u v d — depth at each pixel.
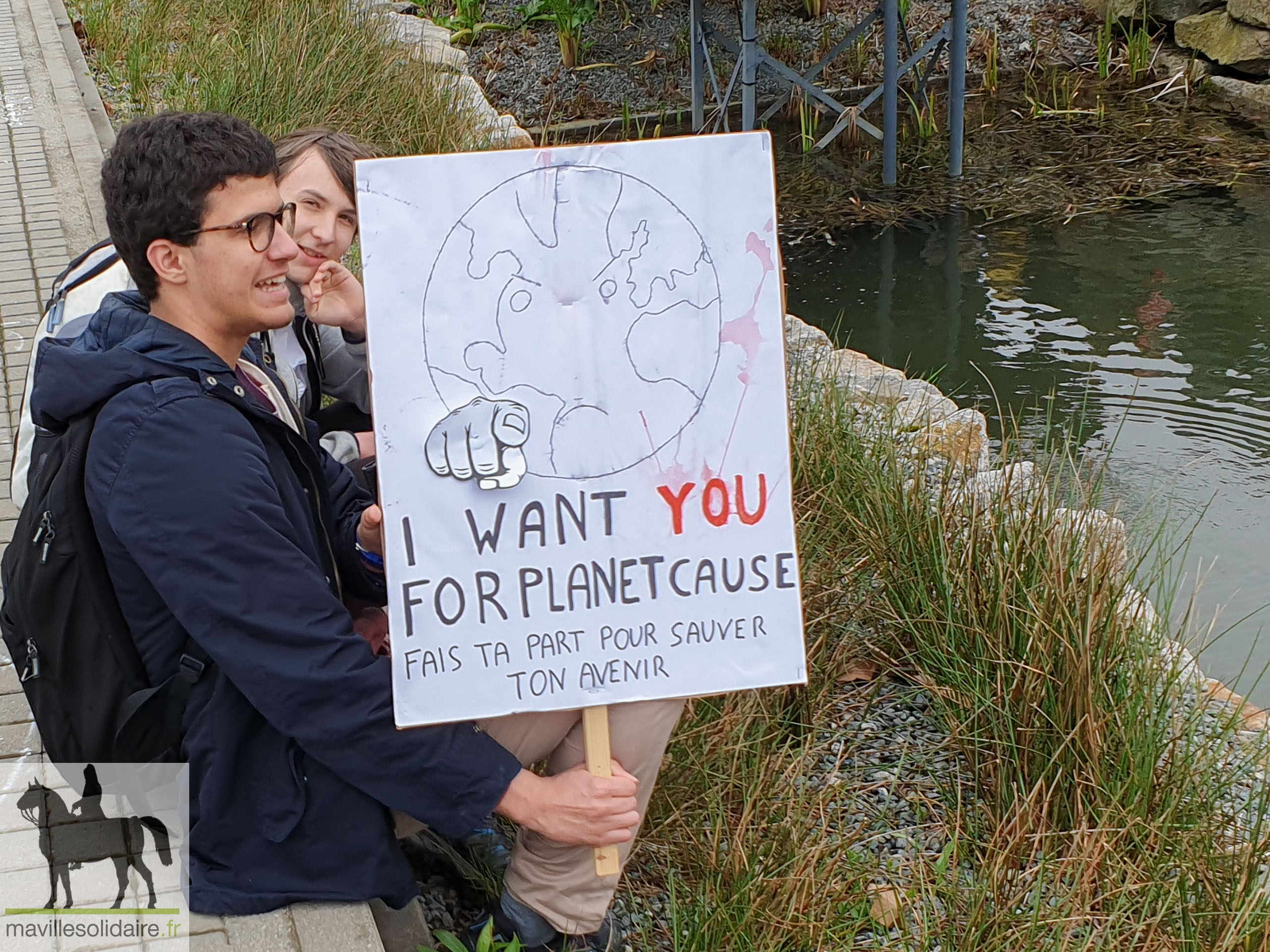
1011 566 3.10
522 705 2.04
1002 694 2.92
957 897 2.53
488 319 1.99
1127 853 2.61
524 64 12.13
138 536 1.89
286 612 1.93
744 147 2.00
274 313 2.07
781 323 2.04
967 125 10.71
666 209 2.00
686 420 2.04
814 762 2.98
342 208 2.93
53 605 1.97
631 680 2.06
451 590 2.01
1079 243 8.32
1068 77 11.48
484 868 2.54
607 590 2.04
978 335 7.12
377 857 2.11
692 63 11.18
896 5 9.38
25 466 2.19
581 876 2.23
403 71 7.75
